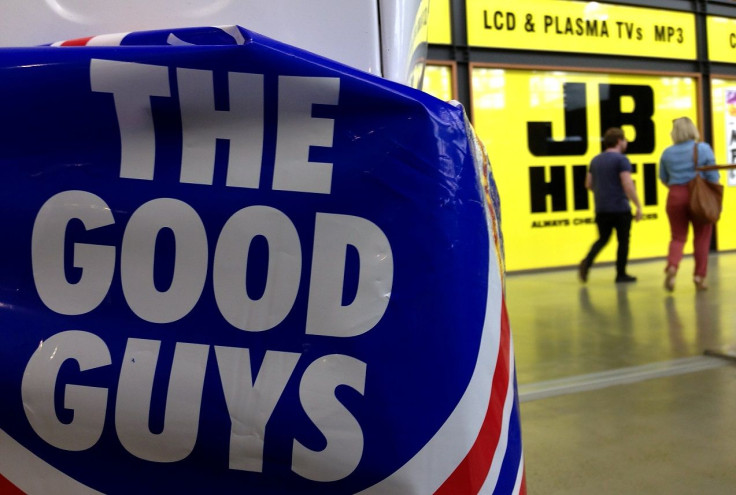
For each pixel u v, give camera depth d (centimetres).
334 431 72
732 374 324
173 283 74
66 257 74
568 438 254
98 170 74
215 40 78
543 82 793
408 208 74
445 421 73
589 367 348
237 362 73
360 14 94
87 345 73
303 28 94
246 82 72
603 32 816
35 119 74
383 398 72
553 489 212
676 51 864
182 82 73
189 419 72
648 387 310
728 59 897
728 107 906
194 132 74
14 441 73
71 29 92
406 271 74
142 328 73
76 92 73
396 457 72
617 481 216
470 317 75
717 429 257
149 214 74
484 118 765
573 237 814
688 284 615
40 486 74
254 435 72
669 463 229
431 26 729
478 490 73
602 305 523
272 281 73
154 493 73
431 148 74
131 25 92
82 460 73
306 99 73
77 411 73
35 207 74
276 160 74
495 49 761
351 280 73
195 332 73
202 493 73
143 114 74
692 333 412
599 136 826
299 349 73
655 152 862
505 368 80
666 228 872
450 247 75
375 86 73
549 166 799
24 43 92
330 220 73
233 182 74
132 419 72
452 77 745
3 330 73
